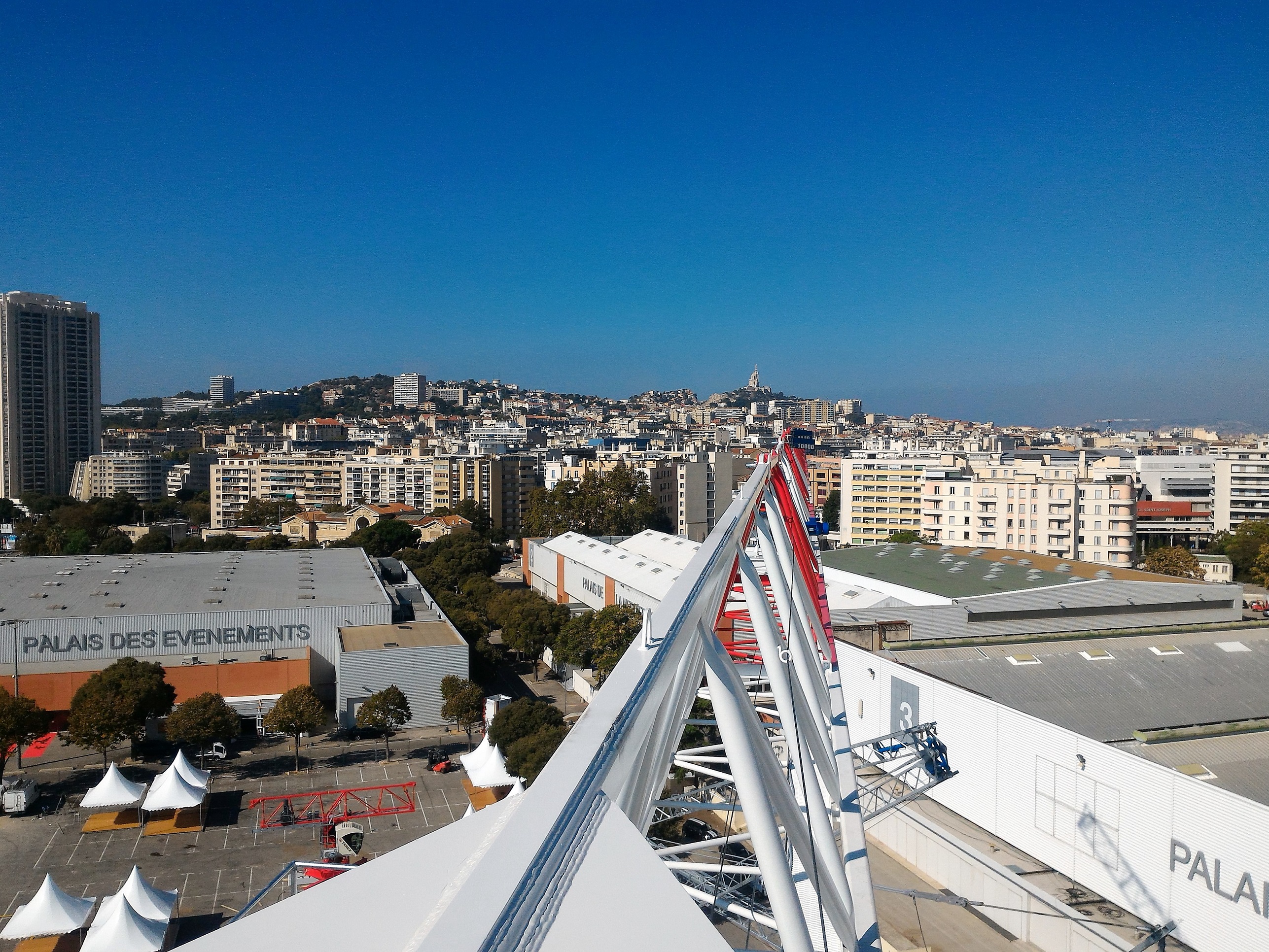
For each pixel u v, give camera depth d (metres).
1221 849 33.03
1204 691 50.69
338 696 71.81
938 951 37.91
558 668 88.19
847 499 174.75
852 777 30.33
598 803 8.16
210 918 43.41
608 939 6.09
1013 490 139.50
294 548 138.25
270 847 51.47
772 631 20.62
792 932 12.45
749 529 27.61
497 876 6.40
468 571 127.06
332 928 6.09
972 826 44.19
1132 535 134.38
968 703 45.09
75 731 60.59
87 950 37.91
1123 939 34.44
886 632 63.34
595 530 168.12
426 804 57.38
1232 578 136.38
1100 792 37.88
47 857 50.09
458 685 70.38
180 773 56.12
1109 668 53.59
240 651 78.38
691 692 14.75
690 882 26.72
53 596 86.06
